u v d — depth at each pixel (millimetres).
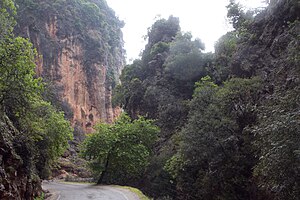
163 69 54281
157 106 50375
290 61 15430
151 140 42156
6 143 13789
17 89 13734
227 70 39750
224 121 24391
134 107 56344
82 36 86312
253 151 22281
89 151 39875
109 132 40156
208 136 24188
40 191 22078
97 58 88125
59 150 30484
